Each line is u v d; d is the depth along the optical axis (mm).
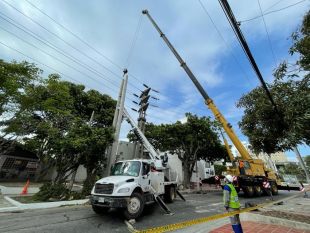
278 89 7500
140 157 17922
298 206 12211
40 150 20016
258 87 8852
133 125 16812
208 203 13992
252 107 9180
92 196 8867
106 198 8250
